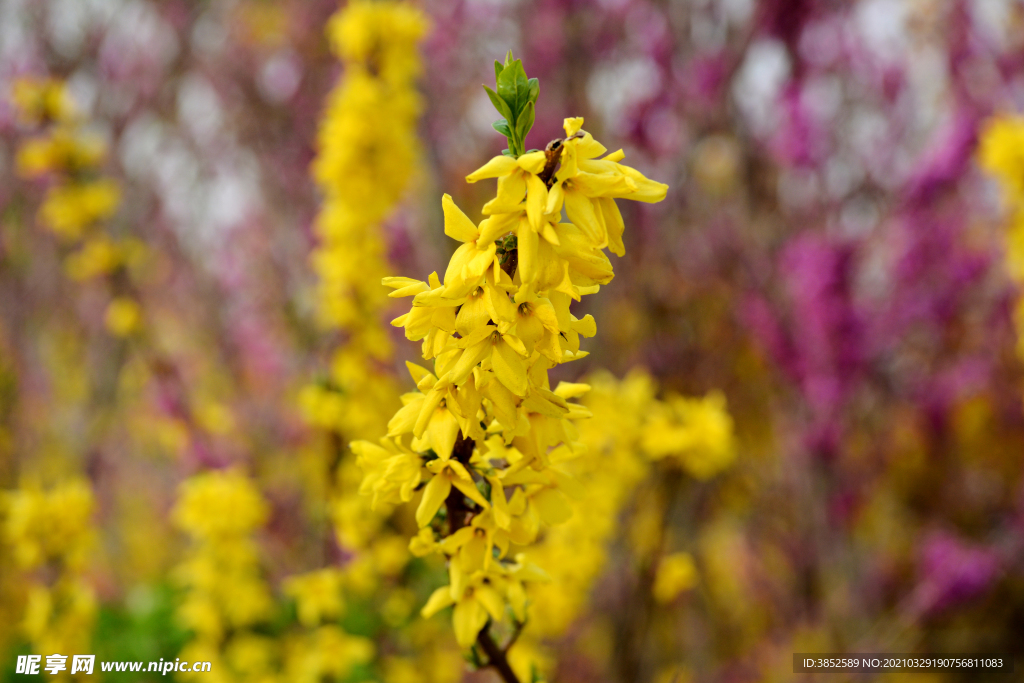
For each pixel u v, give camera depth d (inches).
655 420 88.9
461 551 43.9
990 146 117.3
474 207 203.3
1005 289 163.6
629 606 97.6
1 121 200.2
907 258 152.6
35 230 207.6
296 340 178.9
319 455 118.6
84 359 212.5
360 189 115.8
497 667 47.9
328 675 98.0
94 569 173.0
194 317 235.5
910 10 160.1
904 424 173.9
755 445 186.1
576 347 37.3
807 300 145.6
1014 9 154.1
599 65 171.6
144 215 215.0
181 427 145.9
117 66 216.5
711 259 173.8
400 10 122.2
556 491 45.1
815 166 156.0
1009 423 173.0
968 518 175.6
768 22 145.7
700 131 155.9
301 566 134.4
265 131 217.8
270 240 222.8
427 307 36.8
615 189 34.7
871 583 159.6
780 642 168.2
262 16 227.1
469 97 207.3
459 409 37.9
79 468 199.6
